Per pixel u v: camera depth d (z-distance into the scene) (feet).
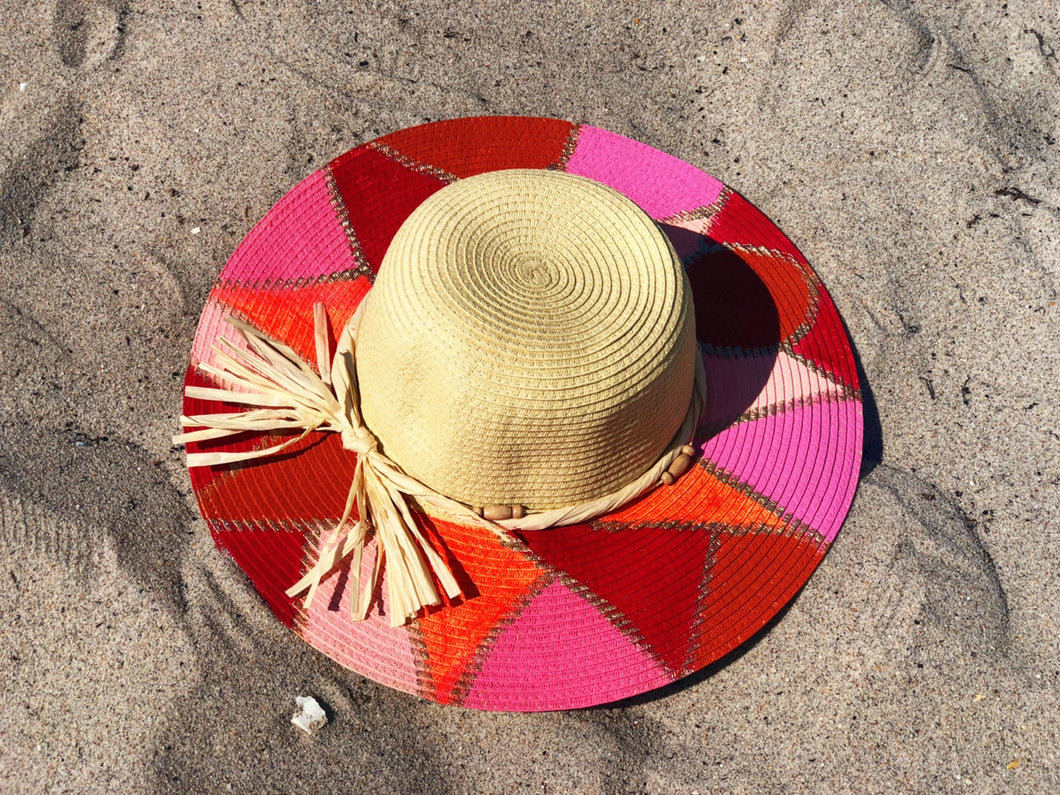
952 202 9.59
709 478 7.34
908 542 7.91
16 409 8.22
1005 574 7.95
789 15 10.41
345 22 10.20
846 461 7.59
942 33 10.25
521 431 6.18
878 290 9.21
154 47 9.87
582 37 10.53
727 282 8.23
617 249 6.54
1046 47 10.17
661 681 6.73
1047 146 9.84
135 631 7.17
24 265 8.86
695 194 8.75
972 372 8.90
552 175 6.85
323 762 6.92
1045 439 8.57
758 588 7.08
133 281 8.93
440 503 6.70
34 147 9.34
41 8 9.86
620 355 6.20
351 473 7.22
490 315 6.11
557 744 7.14
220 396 7.32
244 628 7.26
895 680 7.43
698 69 10.43
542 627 6.73
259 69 9.89
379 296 6.43
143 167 9.43
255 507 6.99
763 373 7.83
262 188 9.43
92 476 7.91
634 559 6.98
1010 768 7.17
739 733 7.30
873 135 9.95
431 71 10.16
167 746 6.83
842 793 7.07
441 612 6.74
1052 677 7.49
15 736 6.86
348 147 9.68
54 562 7.40
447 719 7.20
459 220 6.47
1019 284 9.21
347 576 6.85
